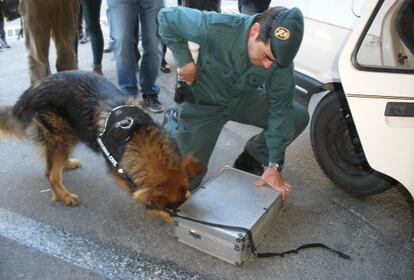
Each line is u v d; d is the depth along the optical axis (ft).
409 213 10.03
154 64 13.25
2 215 9.20
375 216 9.84
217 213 8.15
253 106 9.48
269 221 8.81
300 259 8.43
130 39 12.82
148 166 7.43
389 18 8.09
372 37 8.11
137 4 12.51
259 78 8.38
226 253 8.01
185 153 8.84
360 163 9.77
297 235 9.09
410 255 8.75
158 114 13.70
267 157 10.10
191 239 8.34
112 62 17.61
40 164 10.95
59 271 7.86
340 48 9.34
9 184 10.21
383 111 8.18
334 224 9.50
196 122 9.08
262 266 8.18
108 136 7.94
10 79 15.47
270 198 8.64
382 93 8.09
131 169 7.58
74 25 13.56
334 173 10.34
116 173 8.13
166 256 8.34
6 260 8.03
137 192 7.33
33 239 8.60
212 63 8.30
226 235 7.71
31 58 13.09
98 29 15.21
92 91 8.79
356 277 8.11
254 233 8.08
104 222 9.17
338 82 9.57
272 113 8.78
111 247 8.50
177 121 9.36
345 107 9.64
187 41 8.38
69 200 9.57
